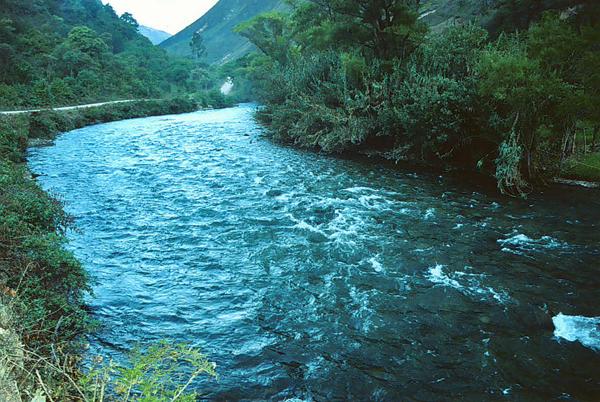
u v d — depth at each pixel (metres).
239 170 23.11
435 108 21.11
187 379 7.04
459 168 22.23
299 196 17.97
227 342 8.23
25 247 8.18
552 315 9.04
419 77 23.47
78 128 44.62
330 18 36.72
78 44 76.50
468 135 21.20
